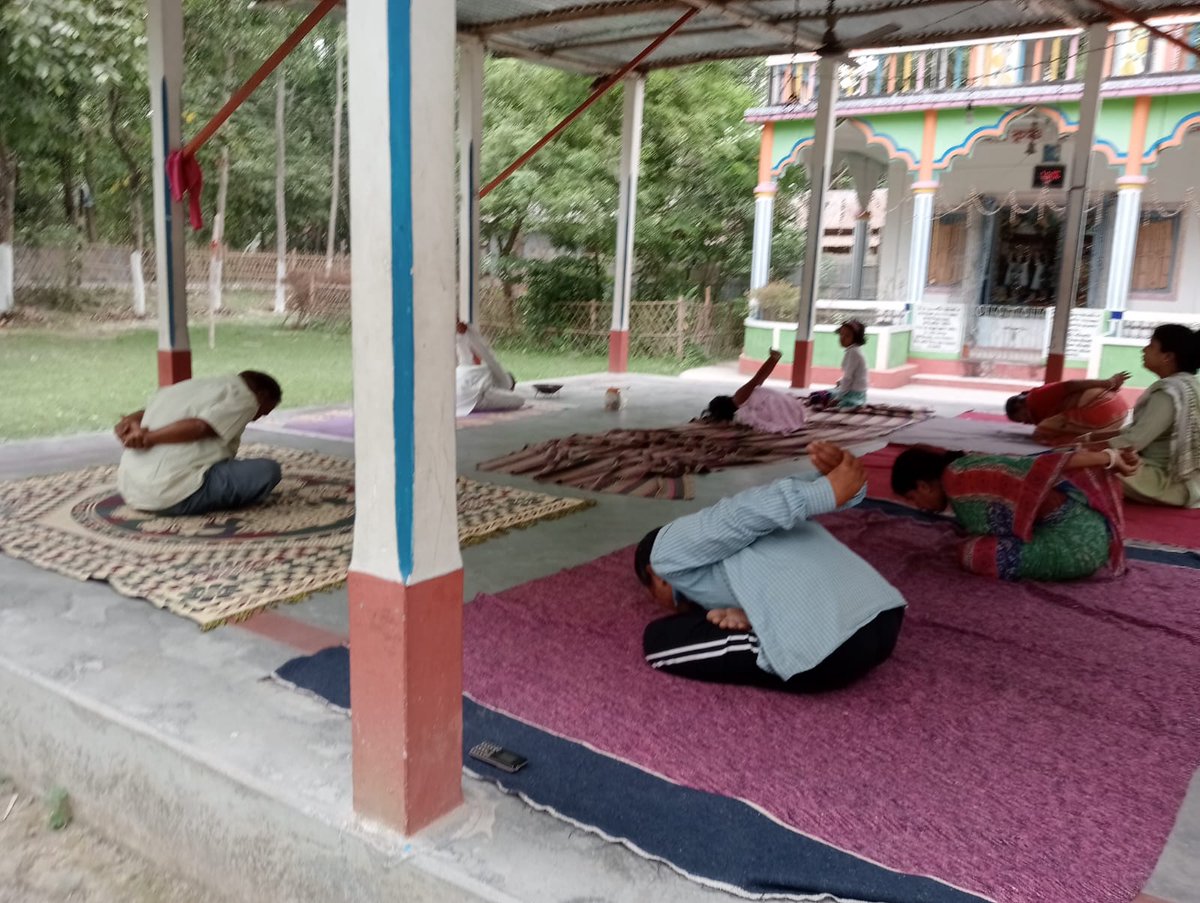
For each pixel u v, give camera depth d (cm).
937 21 891
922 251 1244
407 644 190
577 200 1577
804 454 663
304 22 638
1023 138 1219
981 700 274
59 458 589
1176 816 216
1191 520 496
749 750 241
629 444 662
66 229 1745
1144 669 298
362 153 179
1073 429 688
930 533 451
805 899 183
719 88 1725
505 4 882
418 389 186
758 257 1332
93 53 1259
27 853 251
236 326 1725
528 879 186
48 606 333
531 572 388
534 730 248
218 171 1856
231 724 246
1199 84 1034
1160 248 1221
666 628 290
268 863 219
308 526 441
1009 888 188
